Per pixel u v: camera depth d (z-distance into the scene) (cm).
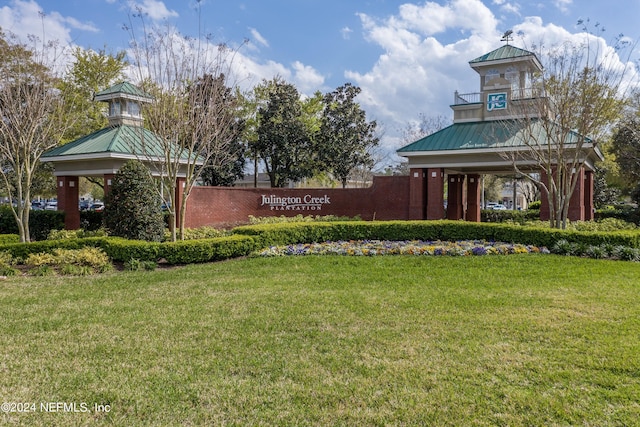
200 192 1925
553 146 1537
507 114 1867
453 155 1848
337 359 474
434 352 490
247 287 816
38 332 568
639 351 482
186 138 1313
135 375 438
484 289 777
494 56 1905
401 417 360
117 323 602
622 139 2564
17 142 1256
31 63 1333
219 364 464
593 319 596
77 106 2067
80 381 425
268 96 2912
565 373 430
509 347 501
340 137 2792
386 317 618
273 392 402
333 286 819
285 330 570
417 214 1939
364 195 2130
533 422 350
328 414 365
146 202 1210
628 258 1047
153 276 925
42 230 1648
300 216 1991
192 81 1212
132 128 1638
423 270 954
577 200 1622
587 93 1293
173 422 355
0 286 838
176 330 572
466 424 348
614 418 352
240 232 1264
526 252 1135
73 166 1695
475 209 2372
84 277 920
